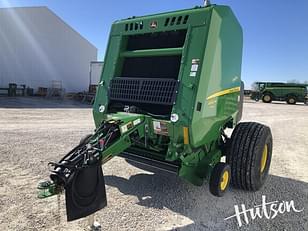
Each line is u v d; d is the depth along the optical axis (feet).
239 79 14.84
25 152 18.86
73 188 8.39
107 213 11.21
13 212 10.76
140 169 16.69
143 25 13.02
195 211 11.85
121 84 13.17
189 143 11.41
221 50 12.30
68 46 94.32
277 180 16.34
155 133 11.87
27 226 9.86
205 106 11.55
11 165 16.02
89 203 8.91
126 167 16.98
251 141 13.64
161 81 11.92
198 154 12.79
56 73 92.27
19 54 84.02
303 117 57.26
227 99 13.55
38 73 88.22
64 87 94.79
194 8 12.04
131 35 13.57
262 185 14.89
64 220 10.37
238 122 16.10
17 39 83.25
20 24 83.25
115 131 10.44
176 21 12.03
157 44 13.07
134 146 13.82
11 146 20.31
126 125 10.82
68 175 8.29
